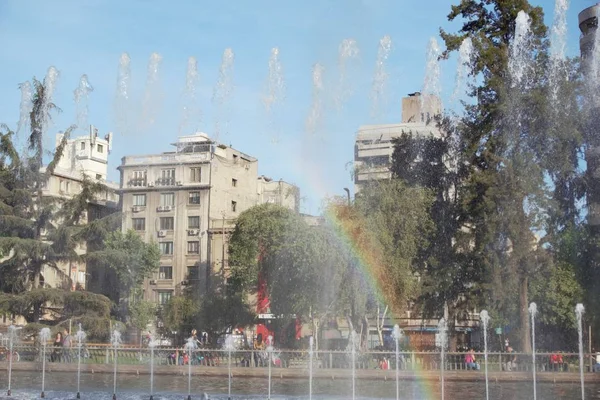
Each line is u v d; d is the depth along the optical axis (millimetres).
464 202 58594
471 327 72125
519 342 59812
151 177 101750
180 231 99125
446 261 61469
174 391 37031
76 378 44875
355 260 58344
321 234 58969
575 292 60594
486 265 56969
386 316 66125
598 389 39500
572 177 60812
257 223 73812
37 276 67312
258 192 113000
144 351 53062
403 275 59250
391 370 45094
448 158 66250
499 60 60906
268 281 67625
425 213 61719
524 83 59812
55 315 74562
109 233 70500
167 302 86500
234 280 78000
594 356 47312
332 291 58906
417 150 66375
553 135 58156
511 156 58969
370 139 99188
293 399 33031
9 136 70250
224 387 39562
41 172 70438
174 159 101500
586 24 79375
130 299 84500
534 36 60969
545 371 44906
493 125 59656
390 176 68688
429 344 69438
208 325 79062
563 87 58750
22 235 69375
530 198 56938
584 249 61531
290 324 67938
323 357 49000
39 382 41906
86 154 117250
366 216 61438
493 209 57000
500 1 62875
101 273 85438
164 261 99000
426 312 62156
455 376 44312
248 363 50375
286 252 61094
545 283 61219
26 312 64000
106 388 38188
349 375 45469
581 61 61219
